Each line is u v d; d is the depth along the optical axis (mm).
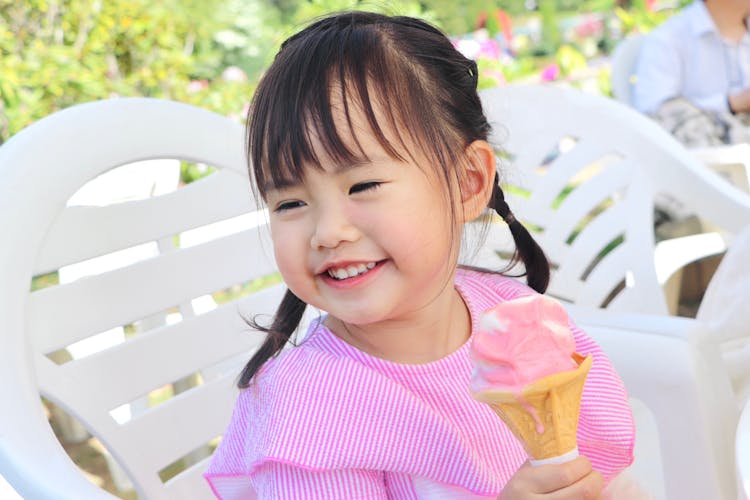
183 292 1444
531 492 905
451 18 8344
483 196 1233
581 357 907
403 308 1110
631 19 6242
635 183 2059
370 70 1097
